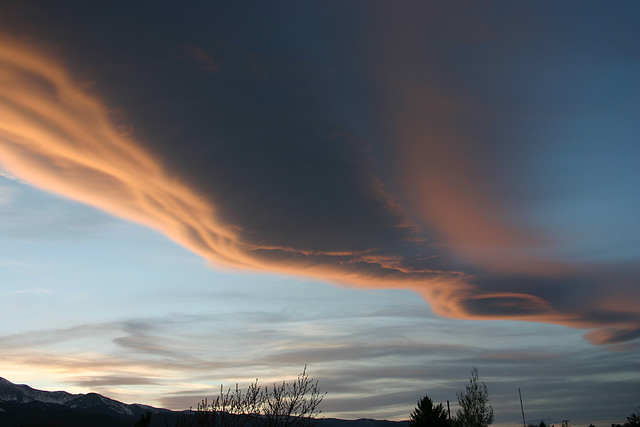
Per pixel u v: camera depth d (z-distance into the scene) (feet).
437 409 150.82
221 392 52.31
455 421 145.38
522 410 280.31
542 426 284.61
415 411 152.35
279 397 51.80
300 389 52.85
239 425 47.98
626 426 156.66
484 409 143.23
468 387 147.95
